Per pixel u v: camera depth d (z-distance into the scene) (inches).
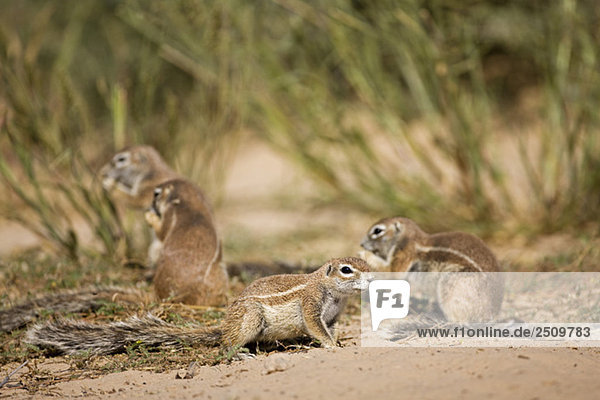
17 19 835.4
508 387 229.9
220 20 602.9
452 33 596.4
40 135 533.6
